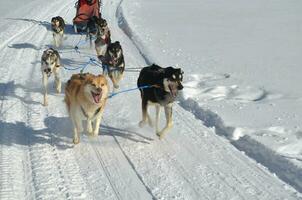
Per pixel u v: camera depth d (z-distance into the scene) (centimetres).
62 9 2170
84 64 1227
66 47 1446
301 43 1396
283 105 868
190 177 612
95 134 694
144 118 755
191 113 864
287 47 1345
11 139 716
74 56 1323
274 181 608
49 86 1012
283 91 950
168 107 720
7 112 834
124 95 956
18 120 799
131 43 1485
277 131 747
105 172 622
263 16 1931
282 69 1109
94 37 1437
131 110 869
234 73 1080
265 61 1185
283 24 1727
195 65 1152
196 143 726
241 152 697
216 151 697
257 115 817
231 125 766
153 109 882
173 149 703
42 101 910
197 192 573
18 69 1142
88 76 654
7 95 934
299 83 999
